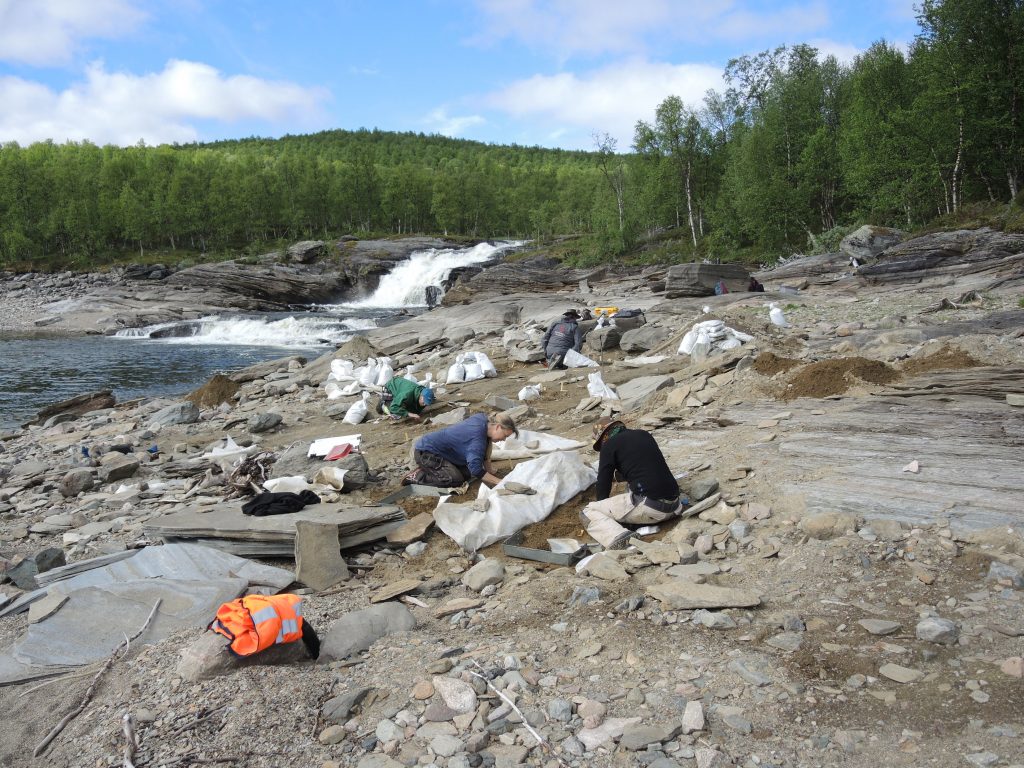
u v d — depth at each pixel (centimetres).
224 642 392
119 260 7494
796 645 360
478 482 703
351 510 629
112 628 471
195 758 321
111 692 396
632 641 386
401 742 320
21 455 1200
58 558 616
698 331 1192
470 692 346
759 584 440
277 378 1756
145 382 2172
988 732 279
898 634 361
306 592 530
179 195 7931
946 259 2044
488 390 1203
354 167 8862
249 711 351
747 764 281
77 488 891
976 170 3089
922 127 2998
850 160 3497
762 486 579
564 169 11775
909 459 581
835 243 3338
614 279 4016
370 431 1060
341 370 1552
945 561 428
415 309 4538
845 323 1334
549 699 343
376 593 514
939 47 2945
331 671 393
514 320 2481
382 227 9312
